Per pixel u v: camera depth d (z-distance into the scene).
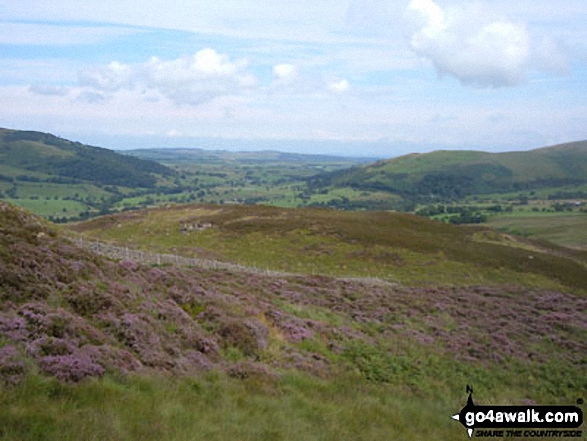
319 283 39.88
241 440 11.31
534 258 70.12
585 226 167.25
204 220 88.69
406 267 62.38
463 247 73.06
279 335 22.36
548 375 24.50
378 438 13.80
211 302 23.16
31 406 10.12
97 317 16.42
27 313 14.34
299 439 12.23
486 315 34.81
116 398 11.71
